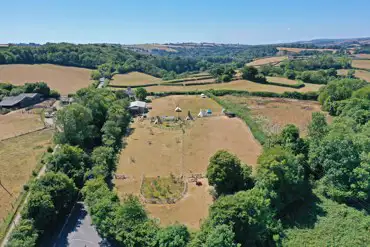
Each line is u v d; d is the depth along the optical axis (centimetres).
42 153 6662
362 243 4009
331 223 4419
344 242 4047
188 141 7750
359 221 4428
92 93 9288
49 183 4428
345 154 4922
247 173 5047
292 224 4456
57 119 6588
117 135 7656
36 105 11362
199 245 3466
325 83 14788
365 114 7244
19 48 17725
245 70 15150
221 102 11556
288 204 4878
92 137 7150
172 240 3531
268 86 13988
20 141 7494
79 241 4091
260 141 7388
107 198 4278
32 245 3625
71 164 5325
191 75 18900
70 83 15500
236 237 3694
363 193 4681
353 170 4816
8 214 4450
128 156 6825
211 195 5178
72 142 6481
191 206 4897
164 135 8238
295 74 16012
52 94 12938
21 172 5769
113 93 12125
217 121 9475
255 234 3803
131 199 4266
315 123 6219
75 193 4891
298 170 4897
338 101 9769
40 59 18062
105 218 3959
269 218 4119
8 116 9856
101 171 5488
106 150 6319
